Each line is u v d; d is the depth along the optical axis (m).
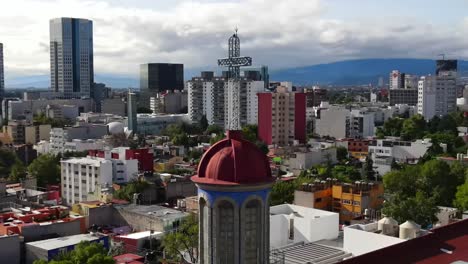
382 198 118.44
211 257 33.22
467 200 105.50
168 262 89.75
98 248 76.25
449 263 47.03
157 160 183.38
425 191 117.94
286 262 66.56
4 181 133.38
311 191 117.00
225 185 32.22
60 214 107.88
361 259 45.62
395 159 174.12
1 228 93.12
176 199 131.50
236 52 36.84
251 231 33.06
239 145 33.81
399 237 69.38
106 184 138.00
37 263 72.50
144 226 107.12
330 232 80.31
